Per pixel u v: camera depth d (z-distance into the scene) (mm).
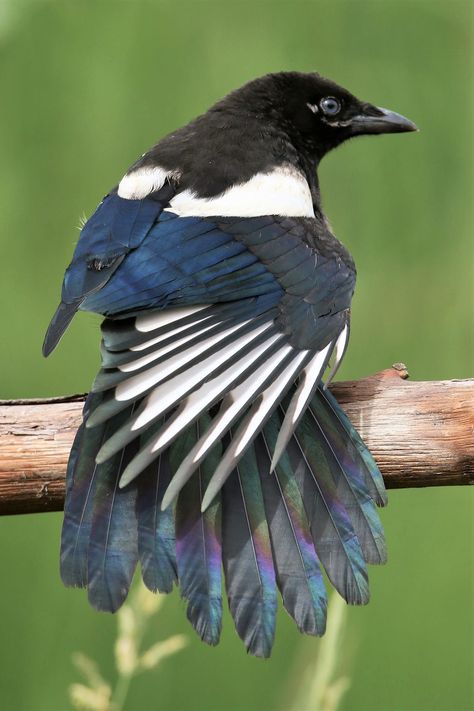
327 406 8688
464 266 12375
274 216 9414
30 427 8672
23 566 11289
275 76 10836
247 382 8141
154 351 8188
